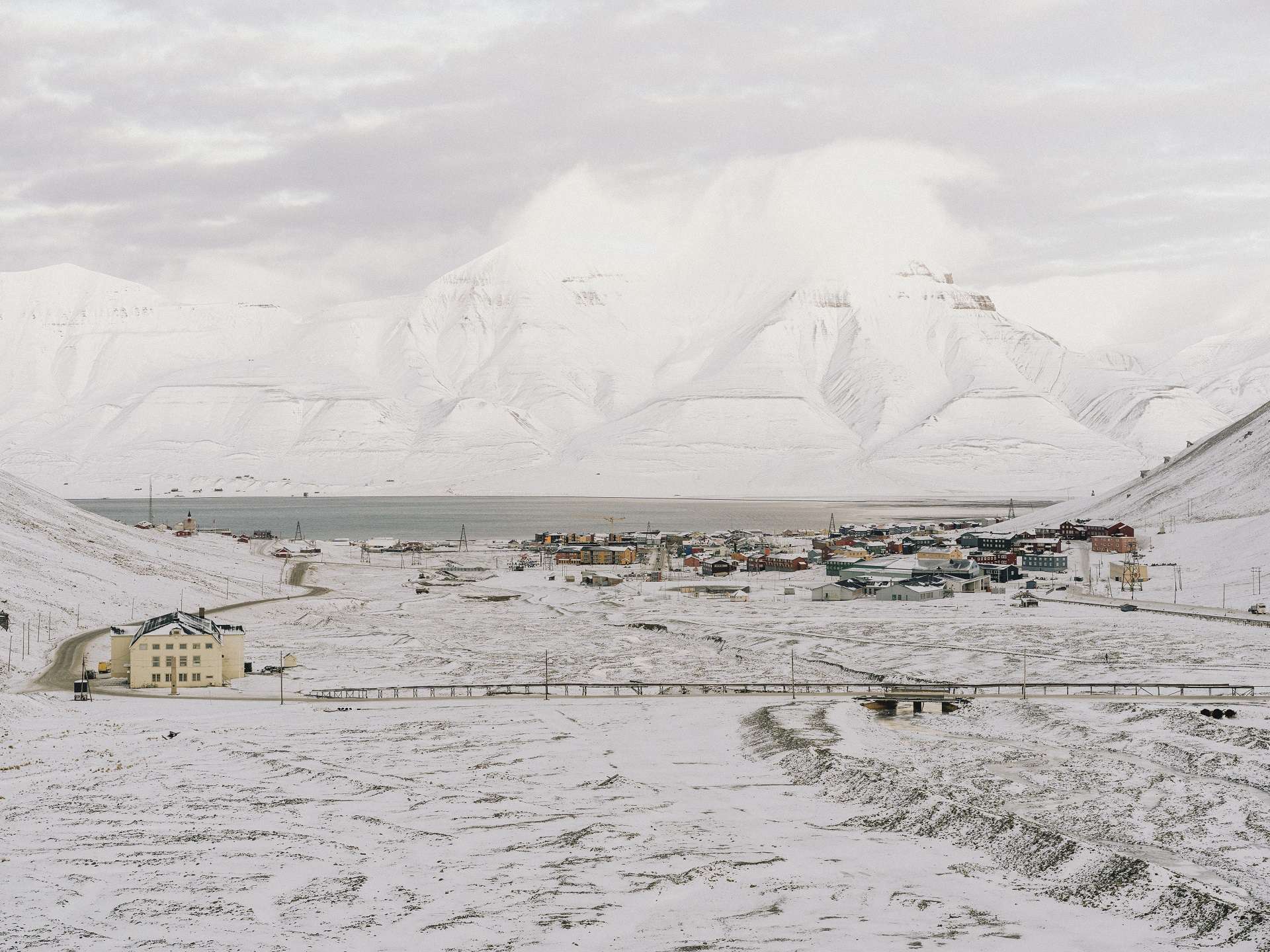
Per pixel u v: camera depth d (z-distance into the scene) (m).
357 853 90.62
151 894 81.88
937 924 78.00
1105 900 81.94
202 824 96.75
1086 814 97.69
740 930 76.75
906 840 95.12
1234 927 76.00
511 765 115.31
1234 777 107.81
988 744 122.06
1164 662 166.12
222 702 144.50
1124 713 131.00
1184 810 98.56
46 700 141.38
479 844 92.81
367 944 74.56
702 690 151.62
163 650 154.75
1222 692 142.88
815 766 113.25
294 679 161.88
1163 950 74.19
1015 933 76.50
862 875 86.69
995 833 93.62
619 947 74.25
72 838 93.06
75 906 79.56
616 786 108.75
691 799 105.12
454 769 113.62
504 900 81.50
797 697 145.25
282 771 112.31
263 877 85.50
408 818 98.88
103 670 160.75
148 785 107.25
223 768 113.38
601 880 85.31
